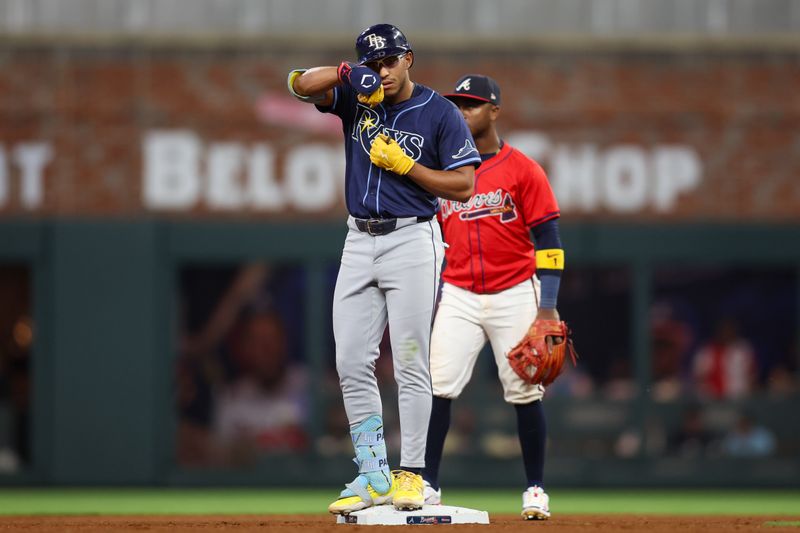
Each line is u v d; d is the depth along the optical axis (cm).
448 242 2227
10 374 4503
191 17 4503
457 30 4512
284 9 4516
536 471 2238
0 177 4431
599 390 4553
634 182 4509
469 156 1830
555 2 4541
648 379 4497
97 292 4425
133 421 4397
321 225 4466
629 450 4491
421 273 1853
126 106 4462
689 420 4525
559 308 4631
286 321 4603
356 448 1917
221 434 4525
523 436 2236
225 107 4475
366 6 4512
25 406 4488
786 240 4509
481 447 4441
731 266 4609
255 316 4606
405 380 1889
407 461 1917
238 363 4584
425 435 1916
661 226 4503
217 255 4453
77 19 4484
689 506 3609
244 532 1698
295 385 4578
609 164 4500
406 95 1858
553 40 4494
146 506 3438
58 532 1752
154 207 4453
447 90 4466
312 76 1819
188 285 4603
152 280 4431
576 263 4497
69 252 4425
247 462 4484
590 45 4503
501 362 2222
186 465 4484
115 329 4419
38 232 4422
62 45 4466
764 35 4516
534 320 2209
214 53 4481
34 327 4406
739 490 4484
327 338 4500
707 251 4500
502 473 4419
